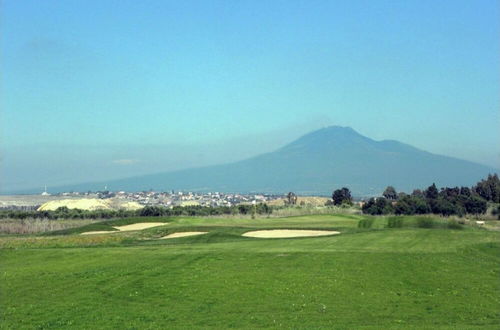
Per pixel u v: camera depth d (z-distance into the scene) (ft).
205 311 102.89
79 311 102.78
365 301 110.01
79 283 126.52
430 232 211.82
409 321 95.81
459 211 370.73
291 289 119.44
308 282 125.39
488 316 99.71
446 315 100.17
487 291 118.01
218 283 124.98
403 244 180.45
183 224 272.72
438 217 307.99
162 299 112.06
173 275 133.49
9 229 292.61
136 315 99.71
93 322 94.99
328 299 111.34
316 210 408.87
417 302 109.29
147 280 128.47
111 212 402.31
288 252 164.45
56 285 124.98
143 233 235.81
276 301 110.01
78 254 168.45
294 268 140.56
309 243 187.73
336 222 278.87
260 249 173.27
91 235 233.35
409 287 121.49
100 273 136.98
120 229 276.00
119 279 129.80
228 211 401.29
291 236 220.23
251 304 107.86
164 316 99.19
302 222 281.33
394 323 93.81
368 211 382.83
